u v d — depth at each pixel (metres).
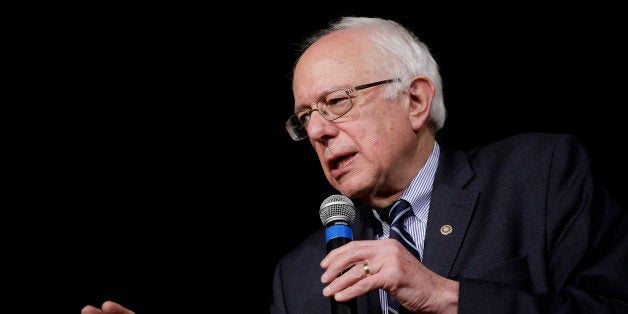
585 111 7.67
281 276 4.61
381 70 4.26
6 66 8.78
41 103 8.98
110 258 8.77
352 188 4.14
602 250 3.71
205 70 8.95
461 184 4.18
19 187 8.88
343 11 8.32
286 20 8.61
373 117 4.15
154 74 8.98
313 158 8.73
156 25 8.82
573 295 3.35
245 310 8.23
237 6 8.72
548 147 4.15
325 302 4.24
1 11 8.51
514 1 7.98
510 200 3.99
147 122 9.16
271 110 8.90
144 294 8.60
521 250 3.82
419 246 4.16
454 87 7.99
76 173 9.04
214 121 8.95
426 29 8.07
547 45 7.88
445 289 3.24
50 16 8.64
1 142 8.89
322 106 4.20
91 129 9.16
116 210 8.93
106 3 8.66
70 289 8.66
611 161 7.45
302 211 8.55
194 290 8.52
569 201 3.87
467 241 3.93
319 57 4.29
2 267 8.59
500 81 7.95
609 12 7.75
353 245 3.17
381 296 4.04
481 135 7.86
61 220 8.88
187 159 8.95
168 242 8.76
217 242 8.59
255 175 8.76
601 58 7.71
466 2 8.05
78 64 8.92
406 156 4.25
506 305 3.23
